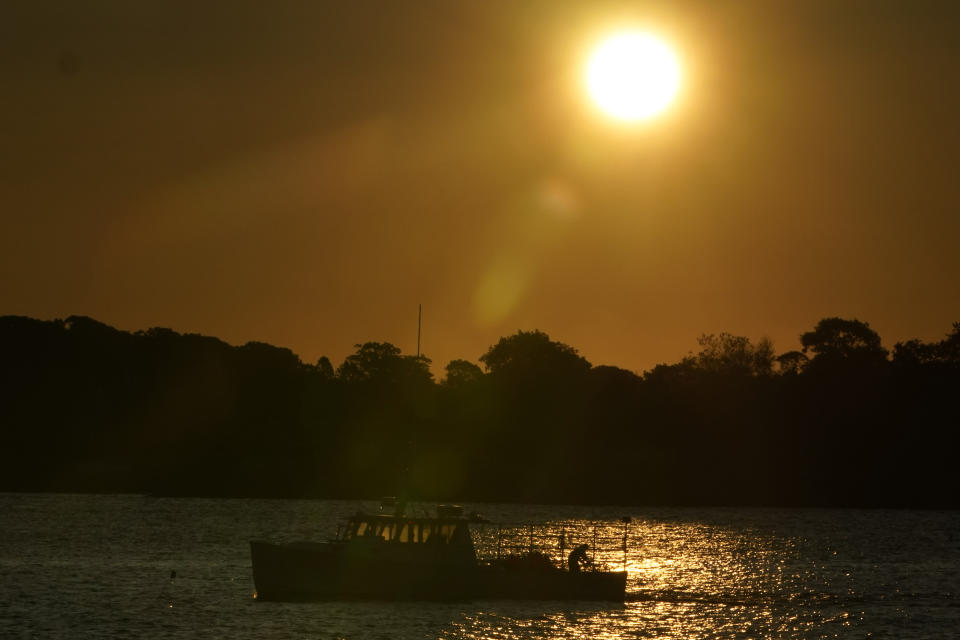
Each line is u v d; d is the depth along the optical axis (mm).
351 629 169500
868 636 174625
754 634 175000
